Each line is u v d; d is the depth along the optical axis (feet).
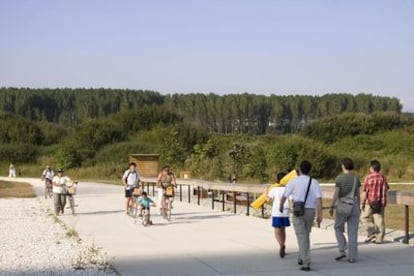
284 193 36.06
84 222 64.13
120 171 208.74
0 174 237.25
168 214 64.69
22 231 56.75
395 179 160.76
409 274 33.22
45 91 455.63
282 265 36.50
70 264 37.99
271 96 442.91
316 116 433.07
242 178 148.87
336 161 159.94
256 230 54.65
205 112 440.45
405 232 45.60
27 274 34.68
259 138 208.33
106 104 443.73
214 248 43.75
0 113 308.19
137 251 42.73
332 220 59.82
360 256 39.09
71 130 297.12
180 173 156.15
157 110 285.64
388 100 440.45
